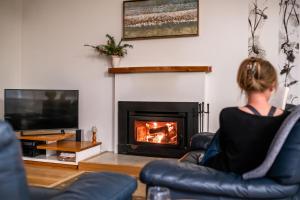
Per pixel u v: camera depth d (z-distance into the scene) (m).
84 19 4.61
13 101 4.16
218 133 1.64
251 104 1.51
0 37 4.62
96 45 4.56
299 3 3.64
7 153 0.88
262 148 1.41
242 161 1.44
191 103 3.95
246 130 1.44
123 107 4.29
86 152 4.09
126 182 1.31
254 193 1.33
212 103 3.98
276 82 1.48
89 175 1.35
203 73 3.91
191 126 3.96
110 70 4.32
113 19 4.45
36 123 4.26
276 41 3.74
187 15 4.05
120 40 4.42
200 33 4.02
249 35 3.83
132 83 4.25
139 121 4.22
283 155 1.33
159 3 4.18
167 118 4.07
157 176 1.40
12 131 0.89
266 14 3.76
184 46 4.09
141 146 4.20
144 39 4.27
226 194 1.35
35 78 4.93
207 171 1.45
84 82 4.64
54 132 4.47
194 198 1.41
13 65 4.88
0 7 4.60
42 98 4.28
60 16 4.75
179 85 4.02
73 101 4.43
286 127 1.30
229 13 3.90
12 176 0.89
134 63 4.34
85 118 4.64
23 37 4.95
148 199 1.05
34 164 4.12
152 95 4.14
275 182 1.36
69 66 4.73
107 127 4.53
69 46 4.71
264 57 3.78
